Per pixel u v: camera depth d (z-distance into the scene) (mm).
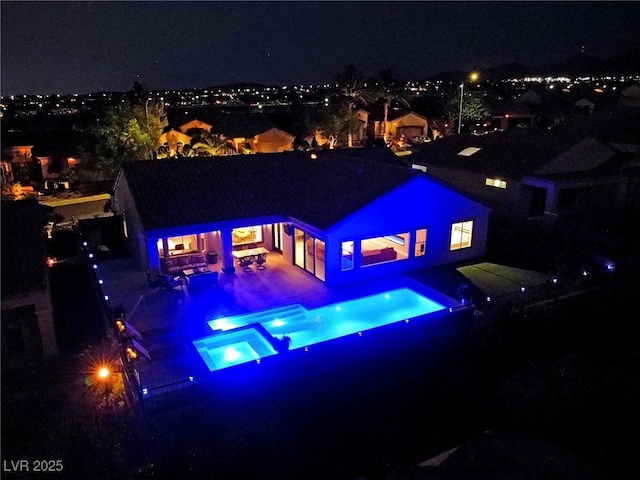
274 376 13336
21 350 14867
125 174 22062
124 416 12531
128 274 20984
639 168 29984
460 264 22578
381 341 14891
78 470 10859
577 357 14508
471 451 9211
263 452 11602
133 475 10711
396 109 81000
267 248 24141
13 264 15609
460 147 35500
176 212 19969
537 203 28094
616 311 17469
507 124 77250
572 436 11609
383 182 20844
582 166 28844
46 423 12352
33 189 48125
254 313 17234
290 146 67438
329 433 12500
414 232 21000
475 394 14070
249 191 22312
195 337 15234
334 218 19328
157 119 55031
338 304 18141
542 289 18672
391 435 12602
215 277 19062
